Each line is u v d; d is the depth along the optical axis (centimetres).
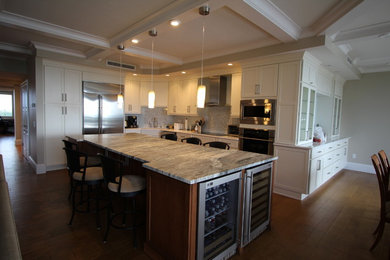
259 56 362
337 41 321
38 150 437
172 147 284
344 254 212
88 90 498
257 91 383
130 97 592
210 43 377
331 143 430
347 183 436
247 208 208
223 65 433
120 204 308
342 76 504
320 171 385
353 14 238
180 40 365
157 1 244
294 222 272
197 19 281
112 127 542
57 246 212
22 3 255
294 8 247
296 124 340
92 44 362
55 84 452
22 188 357
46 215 271
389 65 473
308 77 356
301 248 220
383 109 500
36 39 386
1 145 773
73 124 480
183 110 566
